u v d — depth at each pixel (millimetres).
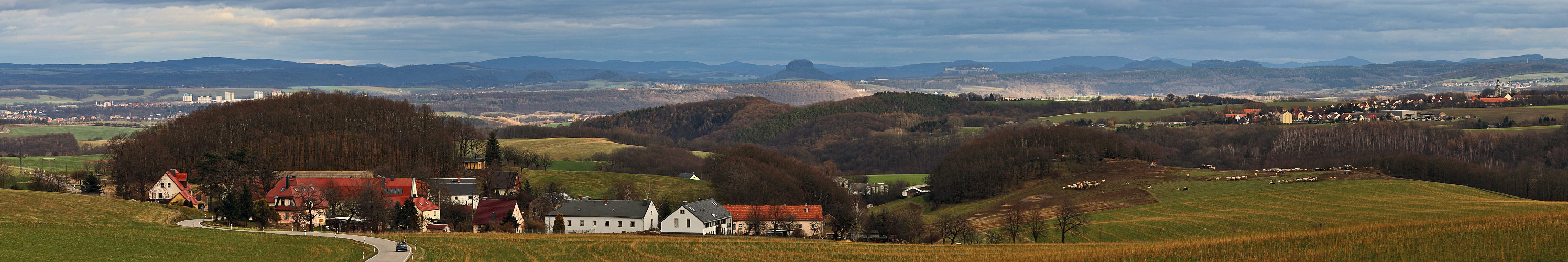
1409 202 133000
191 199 135375
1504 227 65812
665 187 181500
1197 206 141750
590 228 125375
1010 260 72750
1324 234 70812
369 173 148500
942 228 120500
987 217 156500
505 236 95250
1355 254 63906
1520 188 161000
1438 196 138250
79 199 115000
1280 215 128375
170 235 82125
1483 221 68875
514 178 164625
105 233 79812
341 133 178125
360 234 94625
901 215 136000
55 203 108812
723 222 129750
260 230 104375
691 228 123562
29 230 78312
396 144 178125
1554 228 63844
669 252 82812
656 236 97500
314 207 114438
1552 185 157875
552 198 152375
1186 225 124875
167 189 137125
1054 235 120562
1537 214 70750
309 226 110625
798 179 178500
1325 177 166375
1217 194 151625
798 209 130625
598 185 179500
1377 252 63625
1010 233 121938
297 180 136500
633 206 127688
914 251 82938
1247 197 144500
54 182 149000
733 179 169500
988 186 192875
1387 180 154750
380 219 114062
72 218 101125
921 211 187750
